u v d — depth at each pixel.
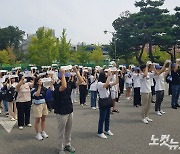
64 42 49.09
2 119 10.56
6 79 10.38
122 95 17.44
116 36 41.41
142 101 9.55
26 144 7.24
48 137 7.87
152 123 9.37
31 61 46.12
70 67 6.34
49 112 11.91
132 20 40.47
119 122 9.61
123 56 43.09
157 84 10.80
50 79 7.95
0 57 57.62
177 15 37.22
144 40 37.75
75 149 6.73
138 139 7.48
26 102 9.04
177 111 11.60
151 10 38.28
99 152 6.47
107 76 7.58
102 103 7.61
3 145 7.19
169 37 35.31
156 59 39.75
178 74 12.12
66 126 6.60
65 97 6.35
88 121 9.91
